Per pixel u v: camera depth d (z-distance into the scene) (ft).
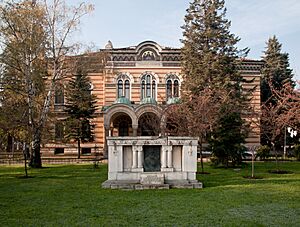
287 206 46.47
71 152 161.89
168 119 125.70
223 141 104.73
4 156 142.00
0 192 60.39
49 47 106.63
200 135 97.60
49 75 112.68
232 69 137.80
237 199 51.75
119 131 158.10
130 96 161.89
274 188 62.75
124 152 68.69
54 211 44.29
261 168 103.55
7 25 100.01
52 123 117.70
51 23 107.96
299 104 105.40
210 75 133.39
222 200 51.06
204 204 48.14
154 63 163.02
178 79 162.61
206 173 89.61
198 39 139.85
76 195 56.65
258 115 122.93
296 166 110.73
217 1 141.59
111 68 153.28
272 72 202.59
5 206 47.73
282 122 106.01
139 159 67.77
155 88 162.71
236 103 124.98
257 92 167.94
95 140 161.79
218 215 41.34
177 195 55.93
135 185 63.62
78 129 137.69
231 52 139.54
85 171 95.96
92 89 163.53
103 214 42.34
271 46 209.97
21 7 104.06
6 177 83.46
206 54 133.90
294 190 60.39
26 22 101.71
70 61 112.47
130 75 162.20
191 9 142.82
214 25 141.38
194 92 129.59
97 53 115.03
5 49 100.17
